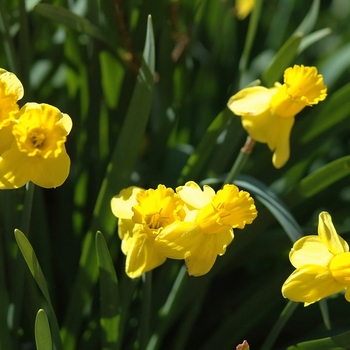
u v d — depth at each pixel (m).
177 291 1.35
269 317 1.42
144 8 1.42
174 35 1.47
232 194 1.21
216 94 1.75
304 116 1.50
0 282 1.30
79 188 1.44
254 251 1.43
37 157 1.21
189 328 1.38
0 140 1.21
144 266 1.22
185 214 1.22
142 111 1.32
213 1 1.75
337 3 2.27
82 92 1.45
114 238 1.41
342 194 1.57
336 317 1.41
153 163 1.48
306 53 1.98
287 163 1.46
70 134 1.47
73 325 1.36
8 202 1.30
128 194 1.25
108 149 1.44
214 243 1.22
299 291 1.21
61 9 1.35
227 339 1.39
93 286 1.36
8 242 1.33
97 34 1.39
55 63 1.51
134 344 1.35
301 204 1.49
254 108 1.30
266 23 1.93
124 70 1.44
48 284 1.41
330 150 1.75
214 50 1.71
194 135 1.62
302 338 1.39
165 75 1.47
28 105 1.21
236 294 1.48
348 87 1.44
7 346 1.30
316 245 1.22
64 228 1.45
